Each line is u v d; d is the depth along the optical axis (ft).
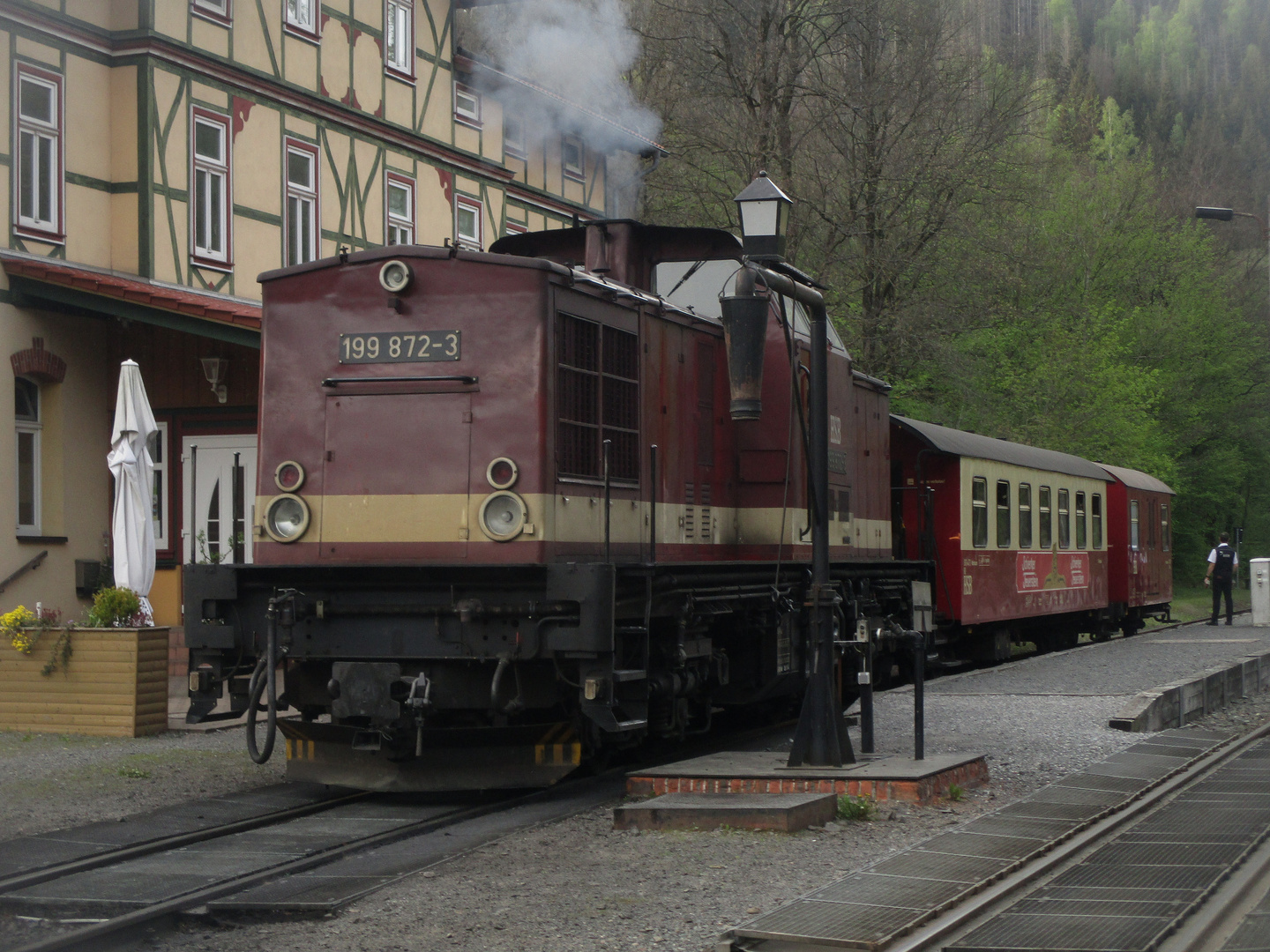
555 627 26.81
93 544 54.24
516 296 28.53
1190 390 142.72
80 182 52.31
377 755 27.96
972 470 60.49
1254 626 90.27
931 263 91.91
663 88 94.48
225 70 56.85
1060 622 78.13
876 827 25.50
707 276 36.99
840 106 88.89
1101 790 29.43
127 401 43.42
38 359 51.29
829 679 29.32
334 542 29.25
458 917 19.53
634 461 31.86
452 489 28.53
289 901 20.30
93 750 35.27
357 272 29.58
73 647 38.55
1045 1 295.28
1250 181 214.69
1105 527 83.41
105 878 21.83
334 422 29.48
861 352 90.99
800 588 38.22
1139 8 332.80
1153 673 52.90
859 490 45.60
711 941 18.21
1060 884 21.09
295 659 28.96
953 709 42.57
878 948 17.39
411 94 68.69
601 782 31.76
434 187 70.38
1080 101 208.44
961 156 89.92
